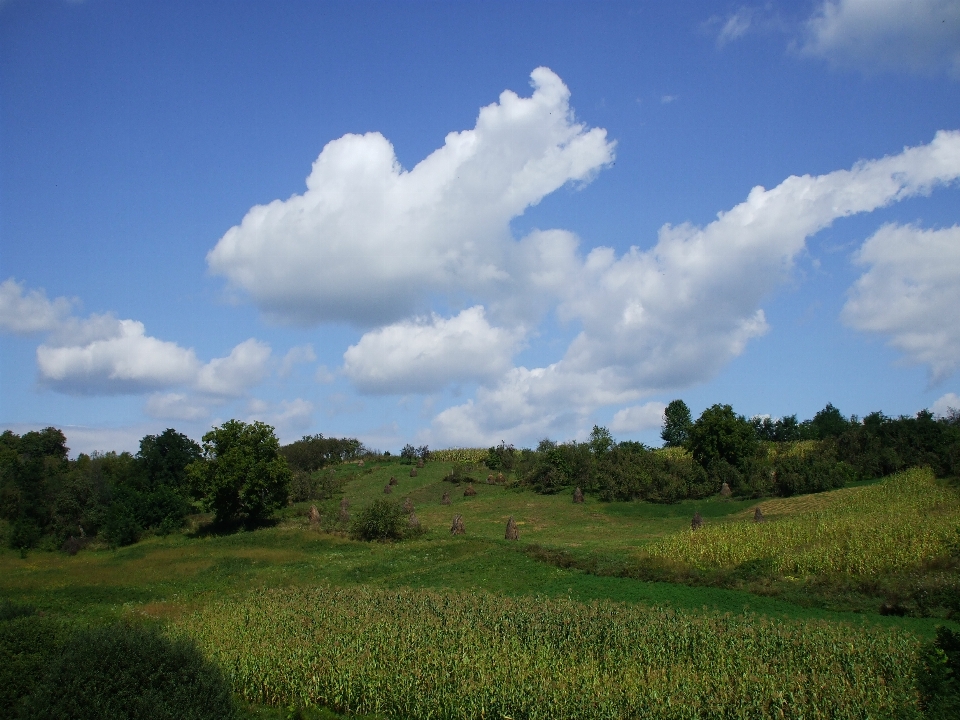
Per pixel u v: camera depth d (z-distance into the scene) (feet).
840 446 237.25
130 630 47.96
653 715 50.37
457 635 69.46
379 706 56.39
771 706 51.60
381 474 296.51
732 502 207.00
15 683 45.68
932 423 231.71
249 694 61.05
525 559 128.67
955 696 48.42
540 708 52.01
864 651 60.90
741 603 91.61
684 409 379.14
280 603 88.69
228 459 198.80
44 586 122.42
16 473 223.30
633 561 120.26
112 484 245.24
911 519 122.72
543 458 245.86
